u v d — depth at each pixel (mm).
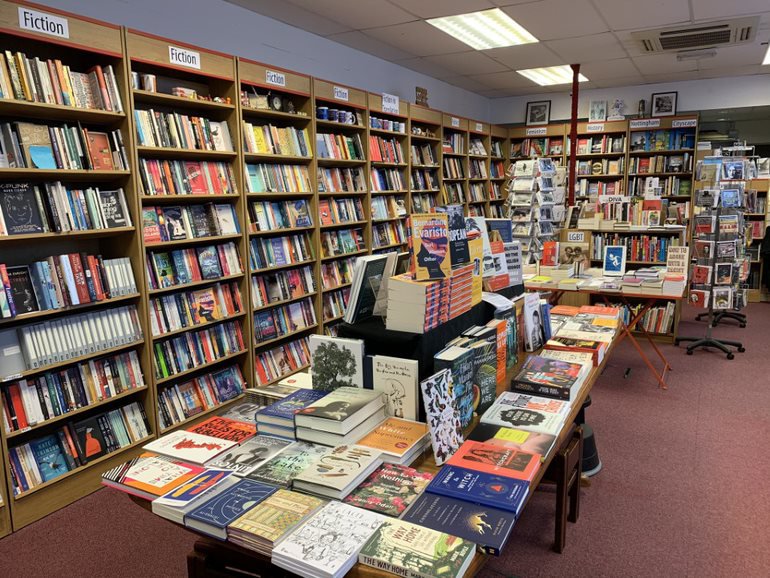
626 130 8820
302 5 4824
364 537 1305
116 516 2998
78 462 3139
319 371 2100
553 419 2014
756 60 7113
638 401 4551
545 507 3016
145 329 3451
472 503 1459
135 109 3623
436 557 1216
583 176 9258
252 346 4289
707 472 3350
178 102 3740
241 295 4242
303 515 1411
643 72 7875
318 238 5020
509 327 2631
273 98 4492
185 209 3768
